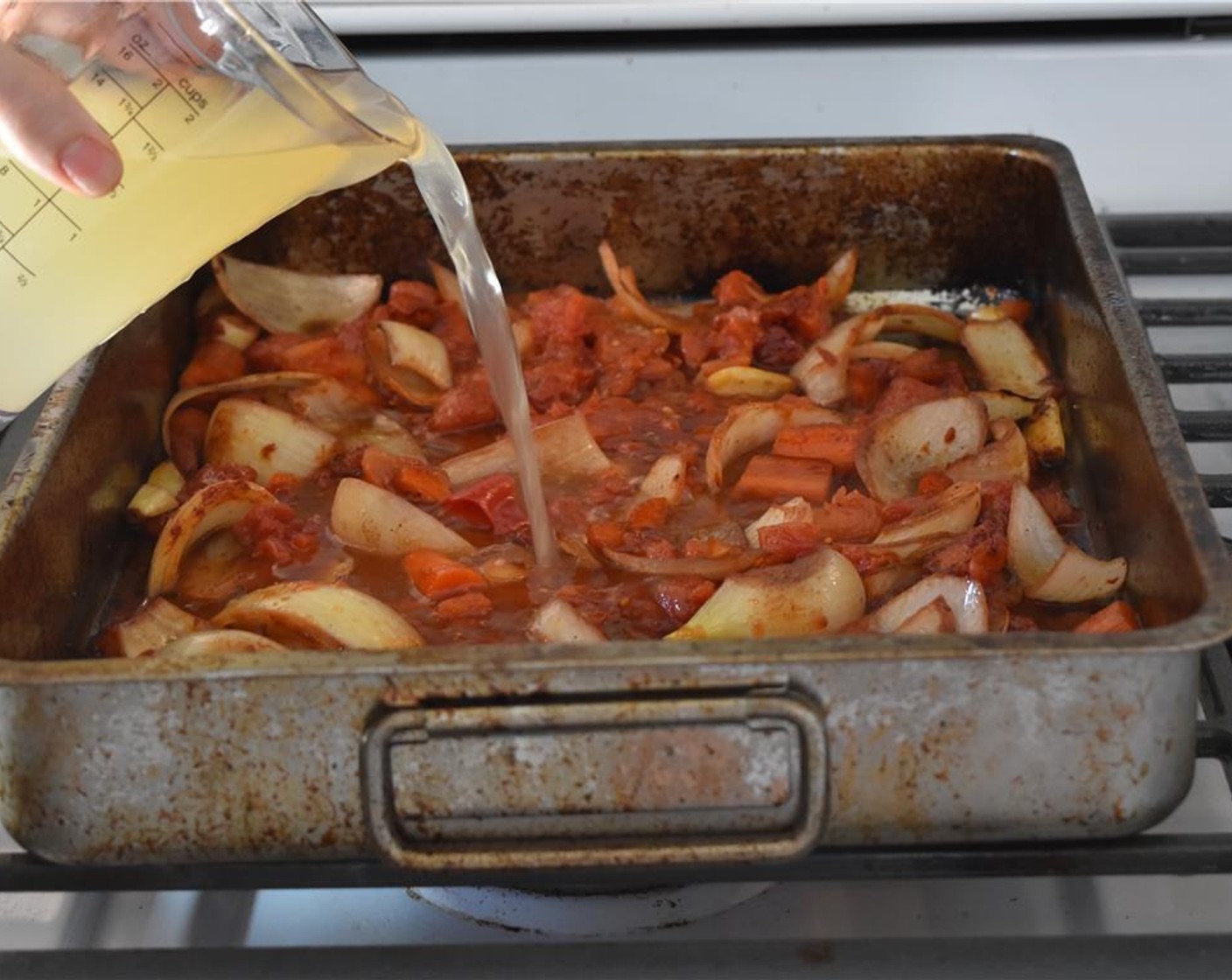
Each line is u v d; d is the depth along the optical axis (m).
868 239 0.82
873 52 0.87
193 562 0.69
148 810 0.54
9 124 0.52
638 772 0.53
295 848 0.55
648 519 0.70
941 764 0.54
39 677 0.52
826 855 0.55
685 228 0.82
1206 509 0.58
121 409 0.72
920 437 0.72
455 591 0.67
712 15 0.85
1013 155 0.79
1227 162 0.88
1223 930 0.57
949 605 0.62
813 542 0.66
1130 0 0.84
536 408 0.77
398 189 0.81
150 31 0.56
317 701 0.53
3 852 0.60
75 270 0.59
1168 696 0.53
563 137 0.89
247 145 0.58
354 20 0.85
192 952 0.53
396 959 0.53
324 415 0.76
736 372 0.77
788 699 0.52
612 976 0.52
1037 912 0.58
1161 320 0.79
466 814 0.54
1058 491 0.71
